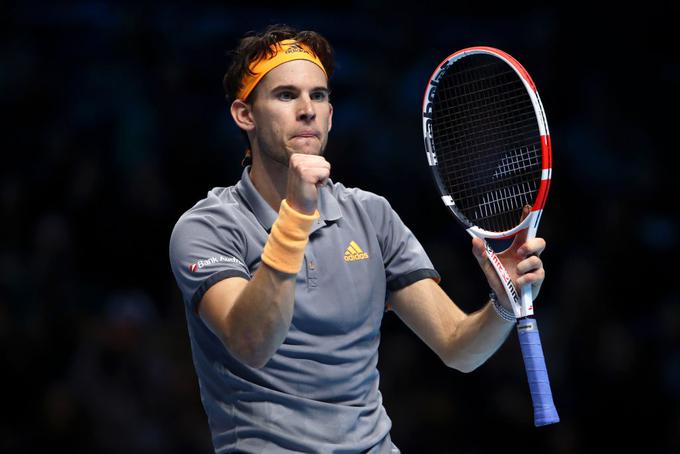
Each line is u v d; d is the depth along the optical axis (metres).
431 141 10.85
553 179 29.41
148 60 29.05
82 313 24.58
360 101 30.77
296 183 8.90
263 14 30.97
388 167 28.67
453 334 10.39
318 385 9.66
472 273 27.05
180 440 22.84
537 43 31.98
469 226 10.36
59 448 22.36
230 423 9.83
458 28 32.12
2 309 23.58
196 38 29.70
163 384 23.53
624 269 27.72
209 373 9.98
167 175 27.52
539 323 26.77
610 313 26.64
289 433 9.52
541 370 9.75
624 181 30.86
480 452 23.81
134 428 22.77
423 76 30.94
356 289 9.93
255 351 8.96
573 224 29.03
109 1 30.45
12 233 25.89
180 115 28.41
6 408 22.69
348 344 9.83
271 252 8.89
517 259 10.18
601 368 25.12
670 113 32.50
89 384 23.11
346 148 28.33
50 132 28.02
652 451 24.47
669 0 32.28
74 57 29.48
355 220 10.28
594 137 31.47
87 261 26.05
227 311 9.20
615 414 24.66
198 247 9.70
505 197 11.10
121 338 23.86
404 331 25.09
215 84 29.58
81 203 26.34
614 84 32.44
